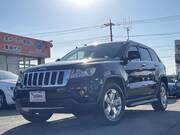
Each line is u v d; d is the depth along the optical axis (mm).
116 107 7863
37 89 7211
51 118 9148
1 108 12273
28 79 7449
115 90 7793
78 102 6961
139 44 9641
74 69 7082
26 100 7375
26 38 29312
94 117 7523
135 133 6848
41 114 8227
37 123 8328
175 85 19344
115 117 7773
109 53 8531
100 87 7227
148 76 9602
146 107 11547
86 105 7027
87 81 7055
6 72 13203
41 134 6930
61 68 7148
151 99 9836
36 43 30516
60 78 7086
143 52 9758
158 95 10281
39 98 7188
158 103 10359
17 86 7664
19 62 29500
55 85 7098
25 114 7949
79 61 7410
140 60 9383
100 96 7230
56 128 7570
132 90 8594
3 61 27766
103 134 6742
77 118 9055
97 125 7668
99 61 7680
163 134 6828
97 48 8891
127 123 7988
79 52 9000
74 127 7621
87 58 8461
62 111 7051
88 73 7137
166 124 7883
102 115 7371
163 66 10758
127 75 8375
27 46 29391
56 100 7016
